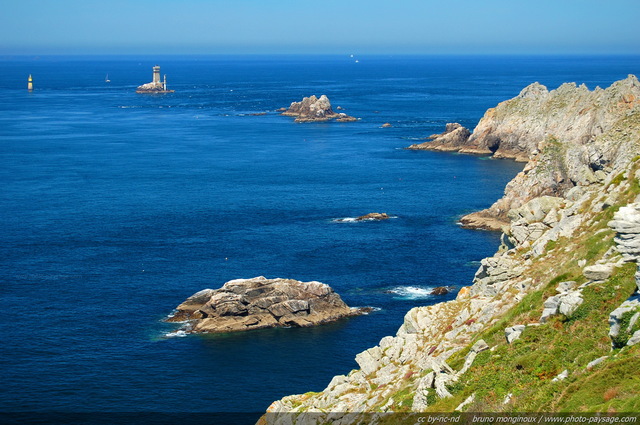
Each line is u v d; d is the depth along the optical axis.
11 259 123.00
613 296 49.09
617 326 44.53
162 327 96.81
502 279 66.12
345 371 85.19
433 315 65.88
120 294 107.56
